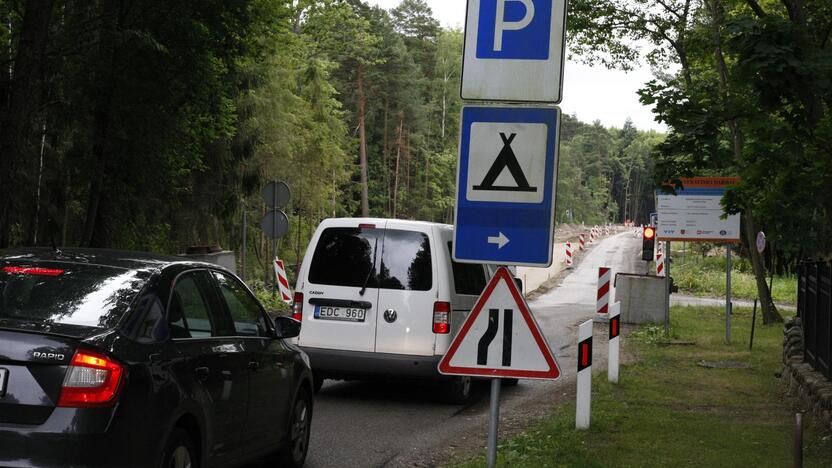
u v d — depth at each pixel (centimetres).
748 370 1452
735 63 975
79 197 2214
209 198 3316
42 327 497
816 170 995
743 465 777
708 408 1082
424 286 1119
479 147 594
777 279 4838
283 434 730
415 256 1128
